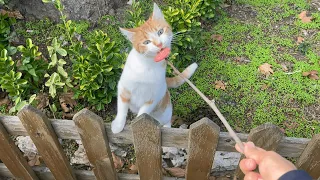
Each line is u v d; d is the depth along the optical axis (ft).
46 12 3.31
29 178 2.30
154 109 2.23
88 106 2.73
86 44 3.16
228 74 2.97
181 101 2.78
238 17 3.48
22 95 2.66
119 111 2.05
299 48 3.16
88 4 3.26
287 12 3.49
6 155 2.07
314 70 3.00
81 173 2.30
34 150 2.54
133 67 1.81
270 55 3.12
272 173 1.16
